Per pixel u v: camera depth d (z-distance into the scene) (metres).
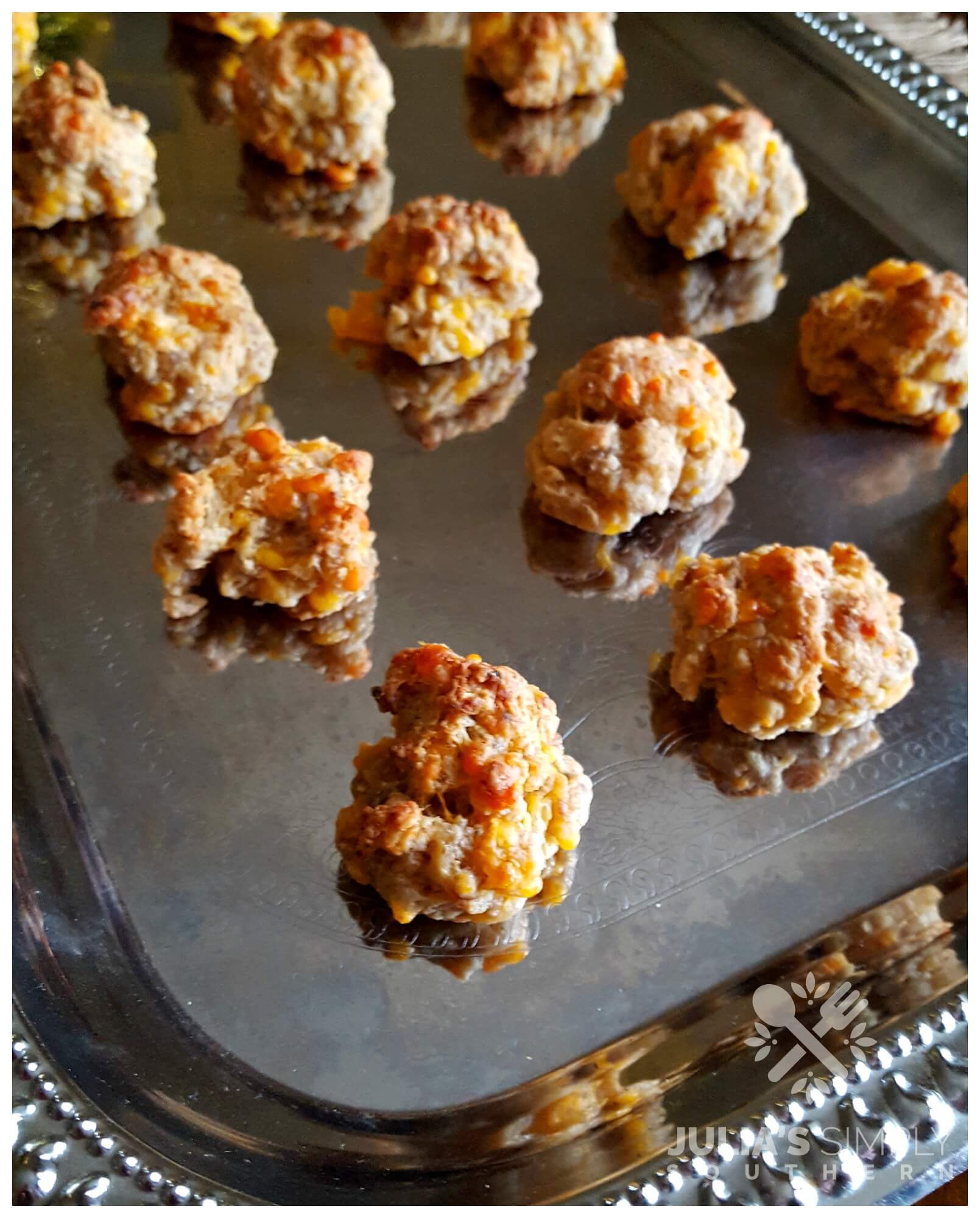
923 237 0.26
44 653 0.18
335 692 0.18
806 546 0.21
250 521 0.18
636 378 0.20
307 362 0.23
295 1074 0.14
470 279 0.23
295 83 0.25
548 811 0.16
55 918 0.15
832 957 0.16
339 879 0.16
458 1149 0.14
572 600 0.19
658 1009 0.15
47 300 0.23
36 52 0.28
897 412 0.23
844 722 0.18
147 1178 0.12
